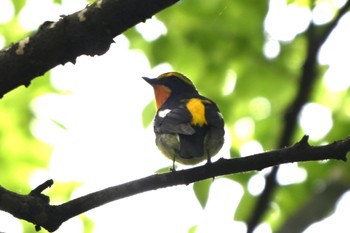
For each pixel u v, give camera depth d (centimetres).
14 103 1488
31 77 616
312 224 1296
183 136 920
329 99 1520
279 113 1465
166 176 675
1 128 1466
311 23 1181
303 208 1320
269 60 1455
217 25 1434
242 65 1458
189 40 1434
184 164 972
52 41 602
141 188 666
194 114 949
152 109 1450
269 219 1433
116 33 601
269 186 1073
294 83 1452
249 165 669
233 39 1439
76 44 603
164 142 954
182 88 1235
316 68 1175
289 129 1134
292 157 657
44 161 1445
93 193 657
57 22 602
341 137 1488
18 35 1477
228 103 1464
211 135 927
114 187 662
